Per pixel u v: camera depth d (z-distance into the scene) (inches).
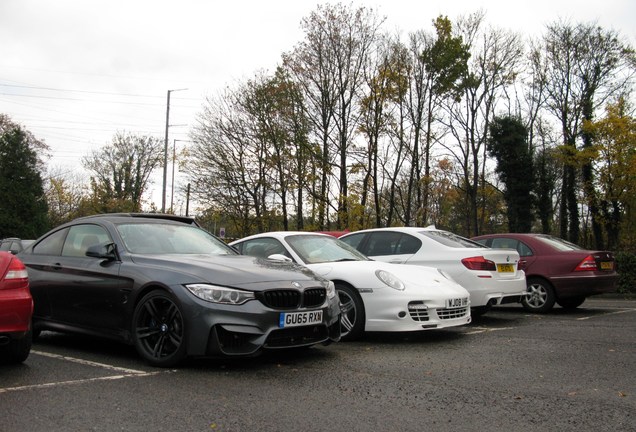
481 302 311.3
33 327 245.3
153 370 193.0
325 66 1247.5
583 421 140.5
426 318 254.1
